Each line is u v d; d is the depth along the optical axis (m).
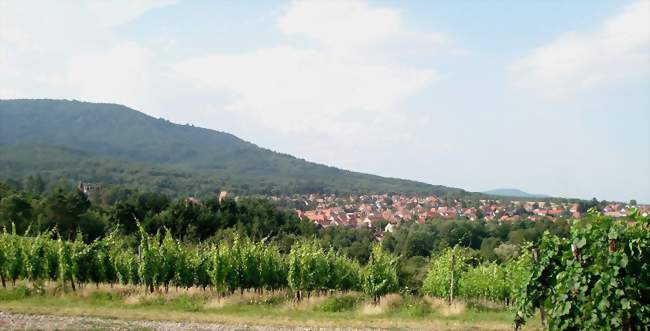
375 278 26.55
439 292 28.89
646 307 8.30
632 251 8.33
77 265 26.19
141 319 17.67
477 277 27.30
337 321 18.42
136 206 74.38
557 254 9.96
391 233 88.44
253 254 27.52
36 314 17.86
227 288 25.16
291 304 21.78
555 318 9.21
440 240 78.44
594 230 8.77
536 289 10.33
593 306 8.55
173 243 28.19
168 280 26.78
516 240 71.50
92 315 18.02
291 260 25.09
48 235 29.03
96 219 70.19
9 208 63.19
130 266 27.80
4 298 21.00
